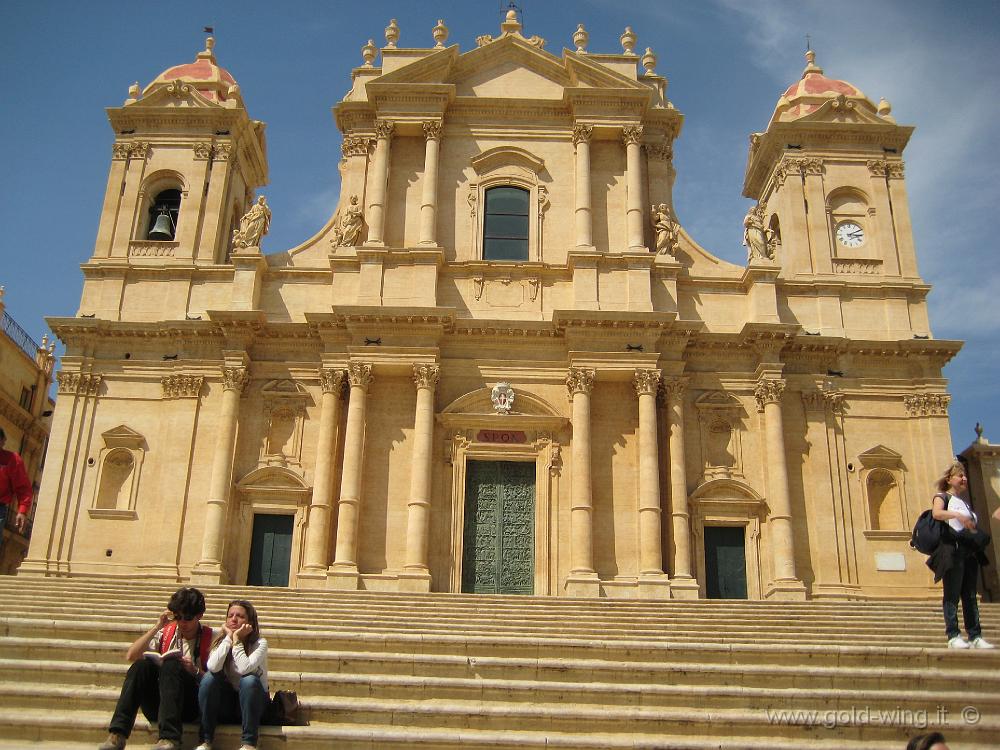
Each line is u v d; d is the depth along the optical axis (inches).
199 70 1526.8
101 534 1256.2
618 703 500.7
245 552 1248.8
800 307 1373.0
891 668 555.8
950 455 1299.2
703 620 924.0
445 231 1386.6
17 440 1775.3
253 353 1327.5
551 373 1307.8
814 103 1494.8
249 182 1610.5
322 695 500.4
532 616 967.0
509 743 442.9
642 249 1336.1
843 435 1316.4
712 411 1316.4
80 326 1323.8
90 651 534.6
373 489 1256.8
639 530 1229.7
